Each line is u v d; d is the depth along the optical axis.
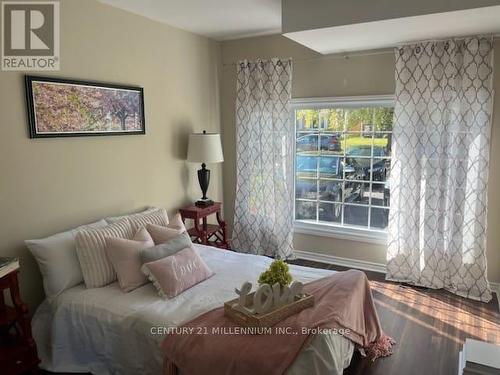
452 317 3.11
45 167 2.71
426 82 3.44
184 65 4.00
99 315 2.33
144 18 3.46
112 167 3.25
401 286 3.70
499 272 3.54
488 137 3.30
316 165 4.37
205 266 2.74
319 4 2.87
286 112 4.18
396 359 2.56
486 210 3.40
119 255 2.58
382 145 3.97
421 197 3.61
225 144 4.73
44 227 2.73
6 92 2.45
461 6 2.43
